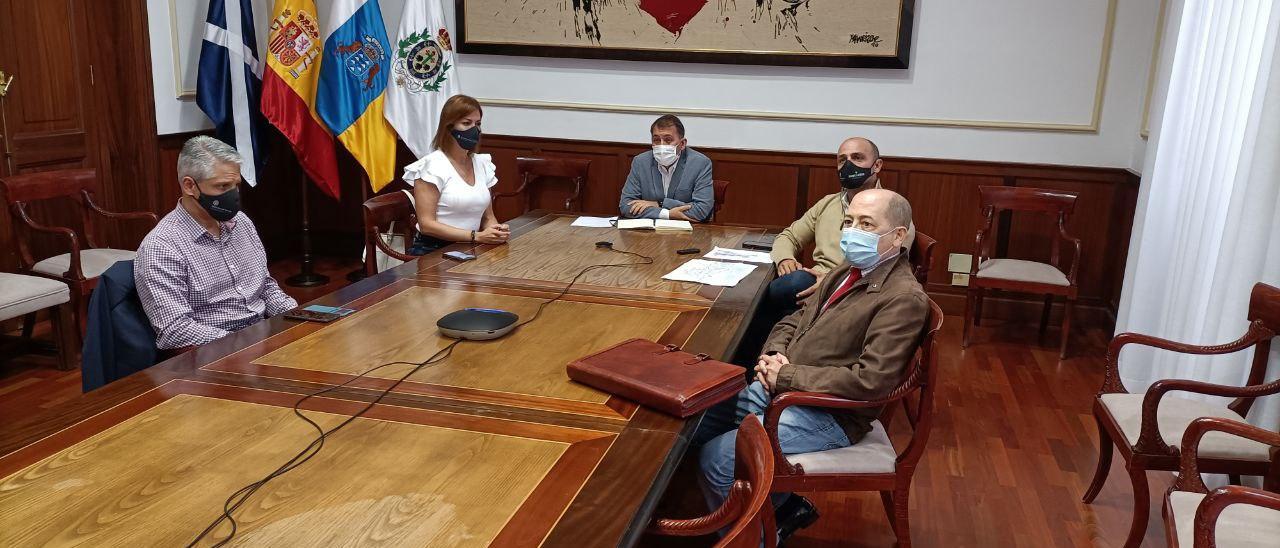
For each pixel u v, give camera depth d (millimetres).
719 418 2307
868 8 4668
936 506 2680
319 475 1329
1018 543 2471
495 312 2127
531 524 1201
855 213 2170
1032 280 4195
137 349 2211
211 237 2391
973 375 3939
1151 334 3729
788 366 2092
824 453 2104
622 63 5094
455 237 3234
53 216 4262
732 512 1315
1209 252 2969
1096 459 3047
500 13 5141
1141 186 3869
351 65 4949
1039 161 4680
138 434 1464
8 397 3348
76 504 1228
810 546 2447
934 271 4961
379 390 1690
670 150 3963
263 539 1148
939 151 4797
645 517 1249
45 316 4289
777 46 4840
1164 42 3896
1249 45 2916
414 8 4980
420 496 1271
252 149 4992
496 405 1629
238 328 2484
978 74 4648
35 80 4129
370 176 5066
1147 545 2469
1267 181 2395
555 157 5242
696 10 4891
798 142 4961
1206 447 2189
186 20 4938
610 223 3701
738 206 5129
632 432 1519
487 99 5316
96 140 4520
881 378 1990
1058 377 3930
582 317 2248
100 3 4469
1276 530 1733
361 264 5691
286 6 4875
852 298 2221
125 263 2273
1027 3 4508
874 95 4809
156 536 1148
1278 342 2350
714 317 2273
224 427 1499
